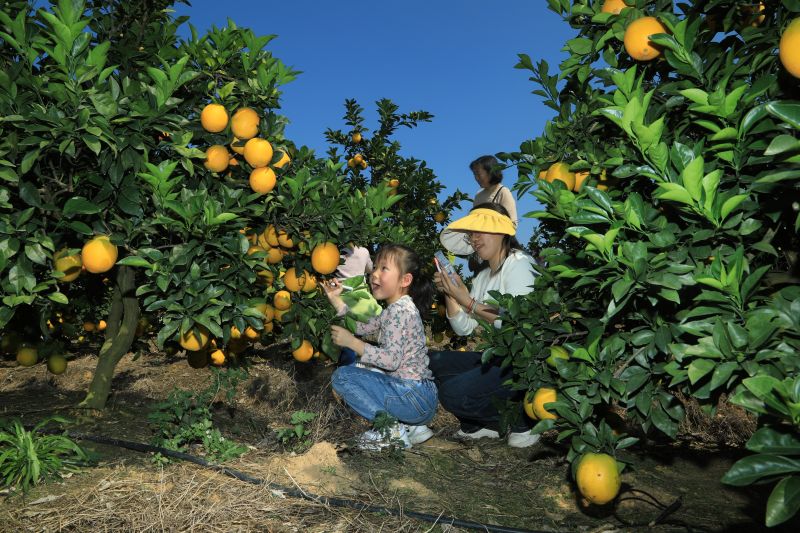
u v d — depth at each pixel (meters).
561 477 3.61
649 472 3.79
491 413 4.21
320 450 3.49
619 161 2.27
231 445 3.53
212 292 3.22
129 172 3.21
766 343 1.83
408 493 3.16
